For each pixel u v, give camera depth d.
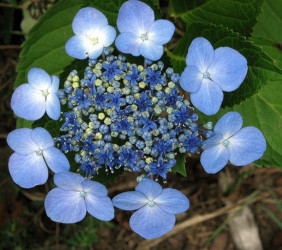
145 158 0.21
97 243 0.39
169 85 0.21
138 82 0.22
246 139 0.22
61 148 0.22
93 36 0.22
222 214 0.39
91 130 0.21
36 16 0.34
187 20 0.29
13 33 0.35
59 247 0.38
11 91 0.36
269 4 0.32
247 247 0.38
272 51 0.30
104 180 0.23
